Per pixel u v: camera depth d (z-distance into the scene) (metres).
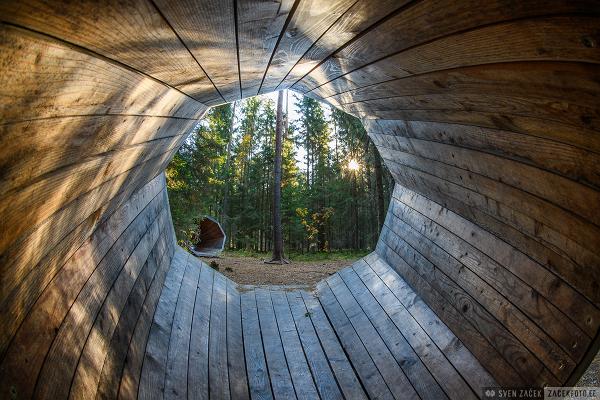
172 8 0.80
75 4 0.58
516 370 1.83
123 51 0.87
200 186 9.13
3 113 0.59
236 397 2.35
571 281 1.54
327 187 21.27
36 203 0.87
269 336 3.25
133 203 2.43
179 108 1.95
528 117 1.26
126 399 1.49
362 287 3.83
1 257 0.78
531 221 1.72
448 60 1.16
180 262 3.77
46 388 0.98
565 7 0.72
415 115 1.95
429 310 2.79
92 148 1.10
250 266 8.51
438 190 2.65
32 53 0.59
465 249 2.43
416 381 2.36
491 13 0.85
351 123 13.42
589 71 0.87
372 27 1.13
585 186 1.29
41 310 1.08
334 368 2.79
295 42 1.35
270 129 27.28
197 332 2.70
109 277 1.73
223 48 1.27
